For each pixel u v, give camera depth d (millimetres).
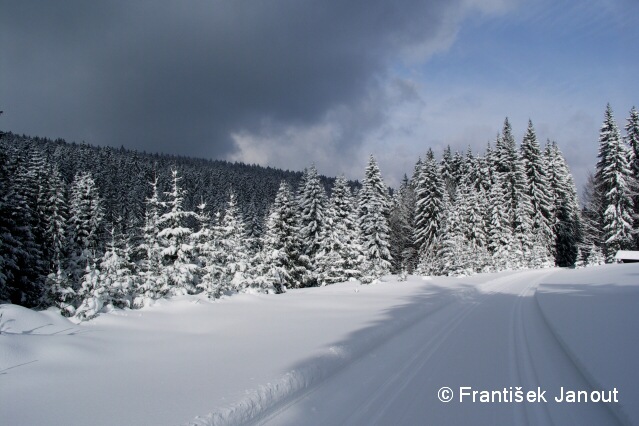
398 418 5250
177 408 4957
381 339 9773
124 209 64375
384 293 22234
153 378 6262
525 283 27875
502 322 12484
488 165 63094
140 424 4504
